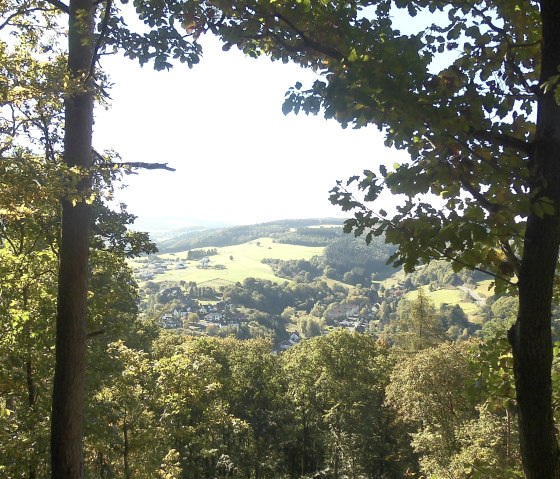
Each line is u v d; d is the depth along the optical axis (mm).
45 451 10266
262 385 39531
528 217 2928
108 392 13508
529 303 2873
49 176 5129
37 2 6688
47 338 11102
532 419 2844
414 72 2801
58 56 8312
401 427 34969
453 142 3062
